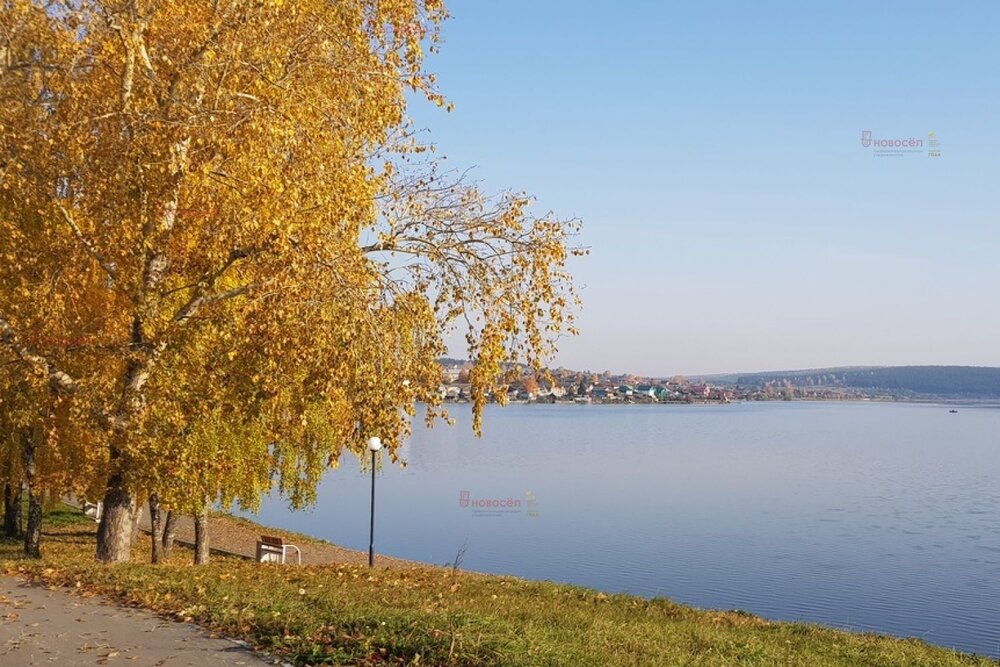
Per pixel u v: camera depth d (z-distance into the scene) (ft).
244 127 40.75
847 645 50.83
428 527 185.98
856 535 177.99
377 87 45.70
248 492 72.28
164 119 40.83
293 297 41.39
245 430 63.36
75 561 49.65
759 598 115.75
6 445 68.03
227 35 42.42
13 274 44.62
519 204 50.37
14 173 41.78
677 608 58.80
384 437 45.03
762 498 243.81
